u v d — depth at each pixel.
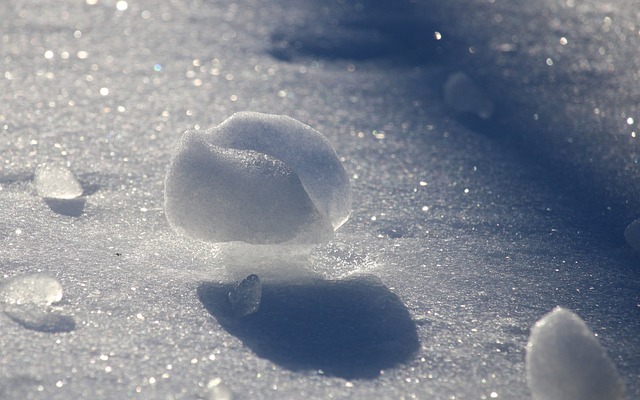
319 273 1.13
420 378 1.07
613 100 1.31
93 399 1.05
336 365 1.08
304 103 1.31
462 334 1.10
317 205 1.13
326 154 1.14
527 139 1.27
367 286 1.12
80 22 1.63
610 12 1.78
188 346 1.08
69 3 1.79
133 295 1.10
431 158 1.24
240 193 1.12
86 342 1.08
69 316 1.09
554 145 1.26
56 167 1.17
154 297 1.10
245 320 1.09
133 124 1.26
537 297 1.12
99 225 1.15
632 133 1.27
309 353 1.08
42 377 1.06
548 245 1.16
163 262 1.12
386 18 1.75
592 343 1.07
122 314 1.09
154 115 1.27
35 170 1.19
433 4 1.86
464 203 1.19
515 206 1.19
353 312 1.10
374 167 1.22
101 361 1.07
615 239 1.17
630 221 1.18
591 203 1.20
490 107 1.31
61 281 1.11
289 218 1.12
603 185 1.21
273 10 1.80
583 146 1.25
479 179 1.22
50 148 1.22
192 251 1.13
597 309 1.11
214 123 1.27
